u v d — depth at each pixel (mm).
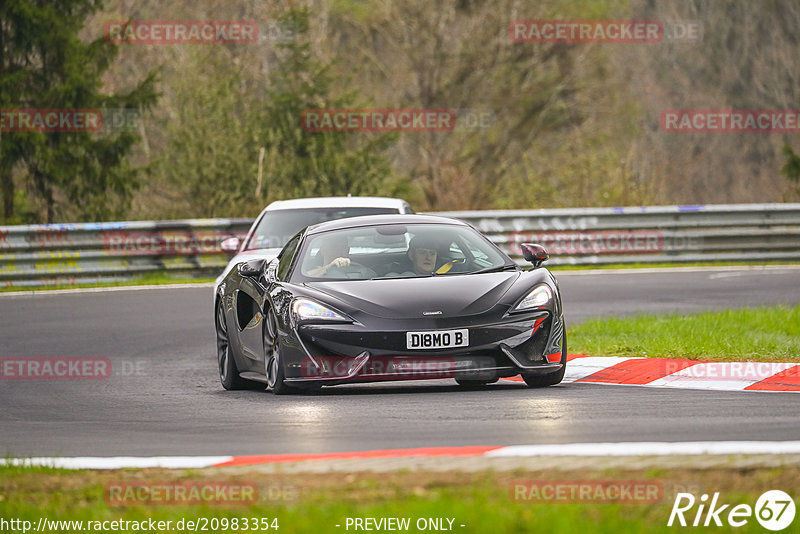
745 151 172875
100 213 118438
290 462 22094
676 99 175500
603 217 82250
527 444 23406
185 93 117062
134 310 61812
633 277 74062
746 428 25031
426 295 31734
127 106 119125
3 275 74312
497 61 165625
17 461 23562
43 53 118312
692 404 29031
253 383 37094
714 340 41281
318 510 17703
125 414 31266
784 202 117125
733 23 176625
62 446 26125
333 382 31094
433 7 163875
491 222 81438
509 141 168375
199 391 36250
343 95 130875
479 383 34969
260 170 111500
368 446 24000
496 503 17766
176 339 50438
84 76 116938
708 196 172500
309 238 35844
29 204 126625
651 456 21016
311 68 131375
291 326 31703
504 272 33625
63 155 117312
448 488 19109
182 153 114812
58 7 119125
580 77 165250
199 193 112750
